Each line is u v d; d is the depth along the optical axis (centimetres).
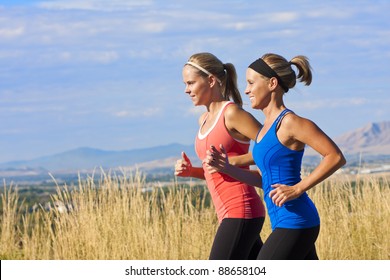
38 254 1602
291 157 951
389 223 1636
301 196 949
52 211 1622
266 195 973
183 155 1151
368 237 1625
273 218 966
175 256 1547
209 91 1098
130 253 1533
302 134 932
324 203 1675
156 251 1533
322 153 927
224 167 1012
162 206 1612
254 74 975
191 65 1098
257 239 1112
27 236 1630
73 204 1620
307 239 946
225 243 1055
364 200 1689
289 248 943
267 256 948
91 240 1554
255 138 1051
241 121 1059
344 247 1606
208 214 1614
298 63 977
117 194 1614
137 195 1605
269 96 973
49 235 1622
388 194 1683
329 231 1625
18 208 1659
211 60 1098
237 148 1082
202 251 1562
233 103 1075
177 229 1579
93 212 1595
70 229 1584
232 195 1062
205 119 1114
